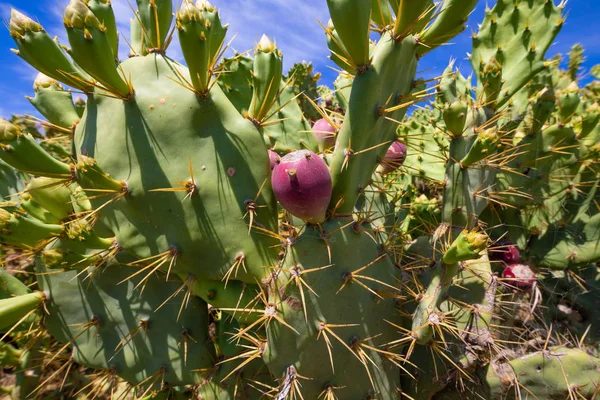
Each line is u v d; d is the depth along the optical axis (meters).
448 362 0.39
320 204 0.29
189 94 0.33
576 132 0.59
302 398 0.32
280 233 0.38
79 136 0.36
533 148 0.55
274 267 0.33
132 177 0.33
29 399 0.58
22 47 0.31
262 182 0.34
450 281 0.34
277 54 0.34
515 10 0.50
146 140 0.33
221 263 0.34
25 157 0.32
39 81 0.39
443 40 0.35
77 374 0.62
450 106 0.38
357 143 0.32
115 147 0.34
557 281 0.58
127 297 0.42
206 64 0.31
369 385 0.35
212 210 0.33
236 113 0.34
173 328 0.41
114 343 0.42
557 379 0.38
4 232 0.35
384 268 0.37
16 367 0.57
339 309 0.33
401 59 0.33
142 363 0.42
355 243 0.34
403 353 0.41
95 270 0.40
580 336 0.53
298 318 0.32
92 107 0.35
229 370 0.41
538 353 0.39
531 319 0.47
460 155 0.41
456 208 0.41
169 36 0.36
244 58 0.53
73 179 0.35
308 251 0.32
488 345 0.39
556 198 0.58
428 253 0.44
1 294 0.45
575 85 0.54
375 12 0.36
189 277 0.35
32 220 0.36
